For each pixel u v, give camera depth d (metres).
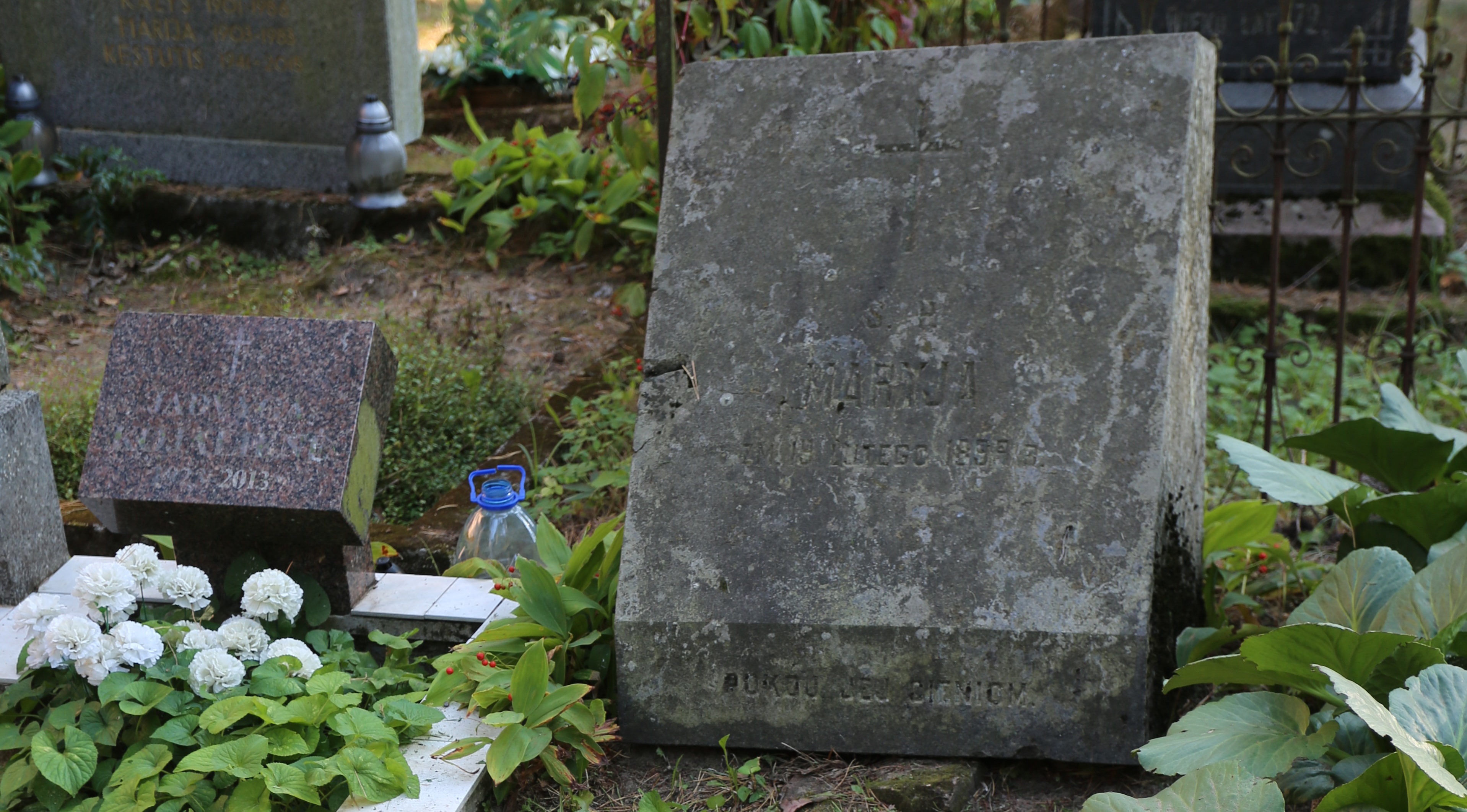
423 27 11.64
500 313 6.12
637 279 6.62
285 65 7.42
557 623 2.90
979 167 2.87
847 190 2.94
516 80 8.77
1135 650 2.61
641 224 6.45
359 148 7.07
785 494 2.84
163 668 2.67
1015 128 2.87
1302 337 5.88
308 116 7.46
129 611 2.84
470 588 3.39
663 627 2.81
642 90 6.14
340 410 3.01
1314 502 3.08
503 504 3.56
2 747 2.62
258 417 3.03
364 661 3.01
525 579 2.92
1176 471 2.84
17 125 7.31
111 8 7.54
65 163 7.57
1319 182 6.43
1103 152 2.80
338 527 3.02
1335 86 6.41
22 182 7.10
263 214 7.26
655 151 6.23
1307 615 2.74
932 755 2.77
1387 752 2.46
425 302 6.41
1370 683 2.53
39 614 2.80
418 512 4.55
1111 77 2.84
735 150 3.04
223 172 7.66
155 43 7.54
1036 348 2.77
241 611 3.21
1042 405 2.74
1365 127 6.32
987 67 2.92
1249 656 2.47
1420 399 5.07
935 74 2.95
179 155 7.67
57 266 6.97
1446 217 6.55
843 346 2.87
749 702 2.81
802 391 2.88
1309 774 2.47
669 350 2.97
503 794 2.66
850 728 2.79
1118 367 2.71
